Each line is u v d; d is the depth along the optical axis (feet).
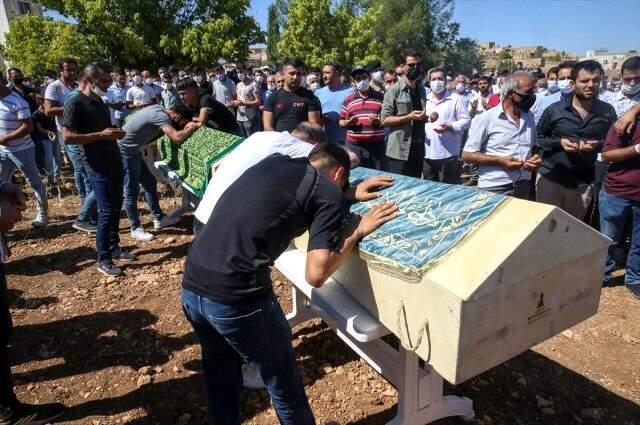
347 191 8.27
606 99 16.33
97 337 11.21
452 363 5.45
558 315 6.16
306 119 17.29
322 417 8.57
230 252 5.85
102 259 14.39
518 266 5.46
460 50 134.82
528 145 12.43
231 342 6.19
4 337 7.77
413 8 123.54
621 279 14.15
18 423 8.10
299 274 8.40
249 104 30.91
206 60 86.69
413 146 17.46
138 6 86.79
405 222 6.85
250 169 6.40
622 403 8.95
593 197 14.38
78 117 12.92
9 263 15.61
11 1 143.95
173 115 16.37
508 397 9.05
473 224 6.10
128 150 16.03
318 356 10.35
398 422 7.80
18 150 17.51
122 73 38.01
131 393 9.29
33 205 22.12
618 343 10.89
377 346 8.31
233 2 90.48
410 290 5.98
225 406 6.98
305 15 98.37
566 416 8.58
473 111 31.19
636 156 11.90
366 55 99.14
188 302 6.36
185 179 15.83
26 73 97.09
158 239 17.37
